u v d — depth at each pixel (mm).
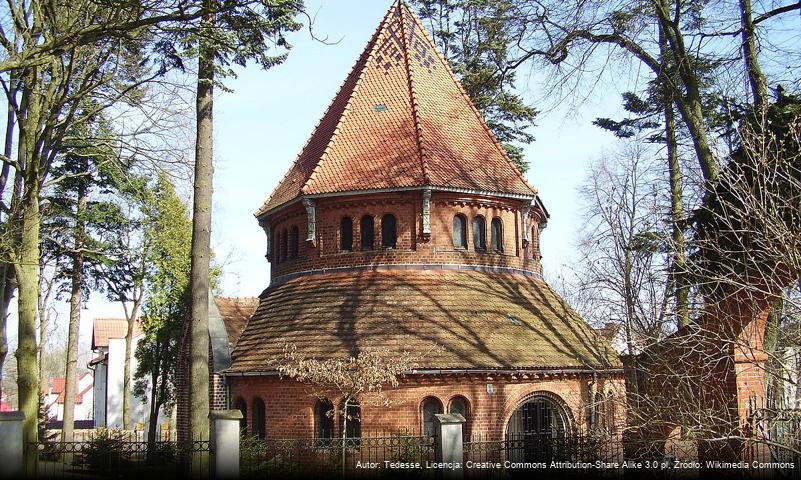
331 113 32500
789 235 14016
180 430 30609
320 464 22125
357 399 24094
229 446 17969
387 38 33094
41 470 25406
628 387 23875
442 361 24000
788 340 17766
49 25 22109
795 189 15641
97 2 17484
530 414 25438
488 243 28484
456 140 29766
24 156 24562
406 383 24016
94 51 23453
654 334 20547
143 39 23031
